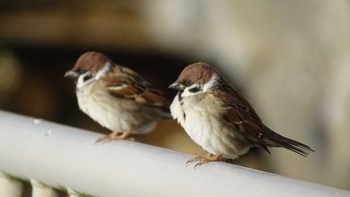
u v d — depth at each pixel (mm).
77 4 16906
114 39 16766
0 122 5312
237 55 13820
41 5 16984
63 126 5070
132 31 16609
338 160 12375
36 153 4922
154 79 17141
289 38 12875
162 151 4355
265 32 13297
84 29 16953
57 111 17797
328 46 12375
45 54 17578
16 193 5223
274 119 13305
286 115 13070
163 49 16062
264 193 3688
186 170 4121
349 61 12164
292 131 13008
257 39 13398
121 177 4402
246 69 13656
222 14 14016
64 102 17844
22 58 17781
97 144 4629
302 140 12820
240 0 13531
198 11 14711
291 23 12781
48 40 17125
